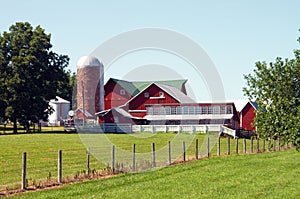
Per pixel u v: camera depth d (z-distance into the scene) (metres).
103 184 17.72
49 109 69.19
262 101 27.20
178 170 21.88
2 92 63.66
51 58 69.31
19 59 64.25
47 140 46.72
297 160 26.53
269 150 34.53
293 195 15.28
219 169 22.27
